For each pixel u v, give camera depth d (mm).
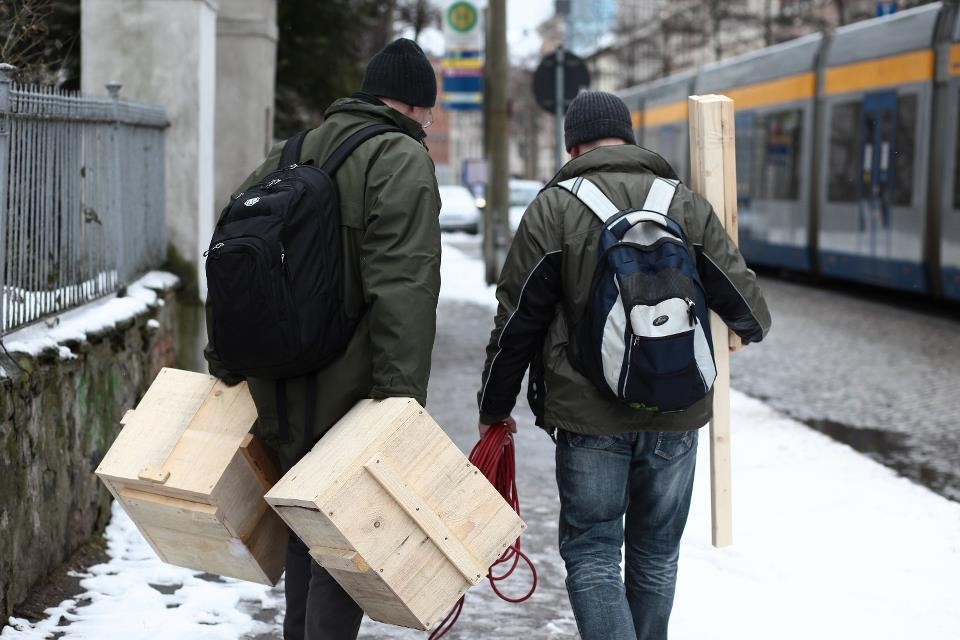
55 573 4996
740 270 3803
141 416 3848
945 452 8250
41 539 4809
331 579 3666
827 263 19703
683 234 3684
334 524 3172
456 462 3332
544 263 3703
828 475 7109
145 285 7328
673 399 3549
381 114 3723
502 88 18578
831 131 19406
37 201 5195
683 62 65125
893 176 17266
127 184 7043
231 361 3492
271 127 12070
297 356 3432
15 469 4477
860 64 18391
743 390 10711
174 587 5090
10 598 4438
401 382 3410
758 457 7586
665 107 27828
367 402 3482
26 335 4973
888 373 11531
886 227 17484
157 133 8016
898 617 4844
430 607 3314
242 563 3754
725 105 4188
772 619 4832
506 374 3824
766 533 5977
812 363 12203
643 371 3518
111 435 5898
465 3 24109
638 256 3594
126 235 7020
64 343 5223
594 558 3809
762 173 22219
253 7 11484
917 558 5578
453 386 10203
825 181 19609
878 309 17141
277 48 15695
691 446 3816
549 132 88438
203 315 8289
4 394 4324
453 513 3328
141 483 3682
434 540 3277
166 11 8227
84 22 8273
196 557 3857
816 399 10234
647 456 3777
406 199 3490
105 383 5816
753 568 5445
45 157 5344
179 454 3684
